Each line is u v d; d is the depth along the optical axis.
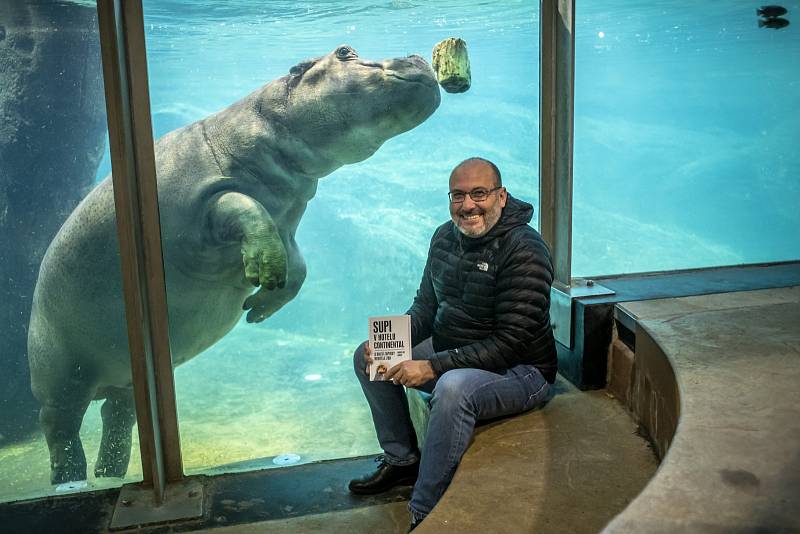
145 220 3.09
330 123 5.81
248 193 5.89
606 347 3.56
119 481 3.52
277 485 3.38
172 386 3.28
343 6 6.55
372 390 3.29
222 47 6.49
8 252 5.34
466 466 2.81
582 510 2.49
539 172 3.87
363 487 3.29
